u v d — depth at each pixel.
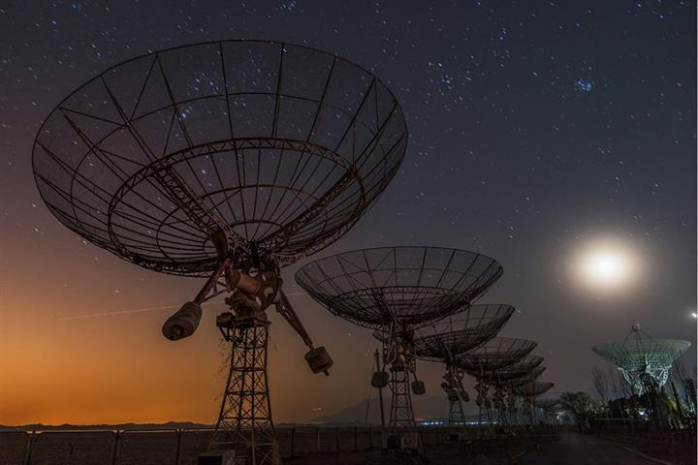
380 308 30.22
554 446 44.44
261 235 17.78
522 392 98.62
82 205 16.25
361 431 39.00
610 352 71.06
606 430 94.12
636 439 53.44
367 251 30.97
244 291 16.56
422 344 42.34
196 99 14.84
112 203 15.92
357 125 16.11
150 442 68.19
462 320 42.53
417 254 30.98
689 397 62.56
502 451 33.88
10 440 43.59
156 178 15.24
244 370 16.44
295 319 18.75
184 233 17.70
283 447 38.34
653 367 68.88
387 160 17.28
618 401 103.69
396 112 16.72
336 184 16.91
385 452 27.64
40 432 18.62
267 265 17.38
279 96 15.19
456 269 30.80
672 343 68.31
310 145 15.67
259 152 15.95
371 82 16.05
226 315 16.58
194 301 14.48
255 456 16.27
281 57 15.10
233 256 16.48
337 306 30.22
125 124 14.91
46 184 15.87
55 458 34.66
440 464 25.08
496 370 60.62
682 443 40.28
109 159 15.22
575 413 142.50
